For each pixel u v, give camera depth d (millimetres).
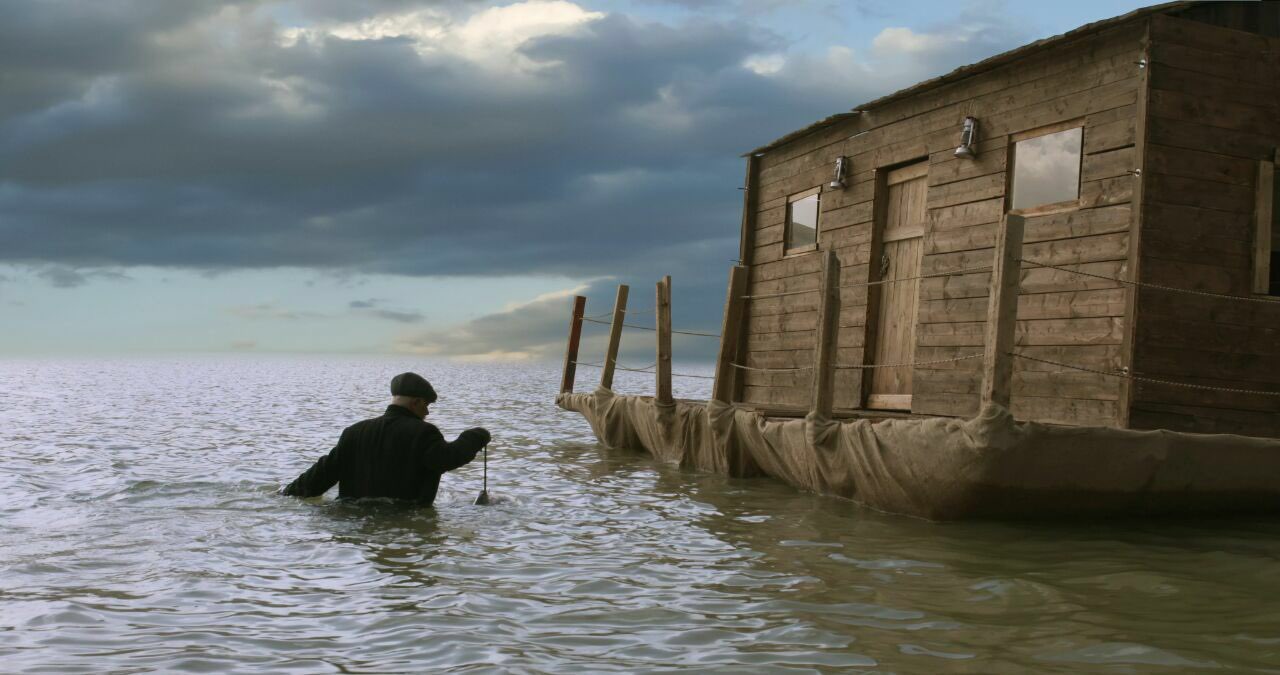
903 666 3949
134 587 5191
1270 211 9062
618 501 8859
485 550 6379
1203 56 8961
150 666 3830
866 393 12414
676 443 12039
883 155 12328
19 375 65938
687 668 3893
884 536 7199
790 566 6070
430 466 7934
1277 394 8836
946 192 11148
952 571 5949
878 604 5059
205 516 7352
